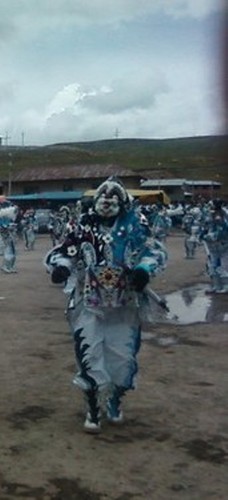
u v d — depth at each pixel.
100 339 5.41
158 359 8.08
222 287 14.73
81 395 6.53
